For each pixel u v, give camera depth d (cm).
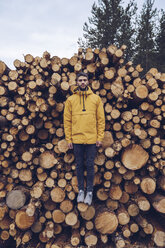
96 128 231
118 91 266
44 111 244
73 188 242
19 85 291
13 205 250
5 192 256
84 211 227
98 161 249
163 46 901
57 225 248
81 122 218
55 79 246
